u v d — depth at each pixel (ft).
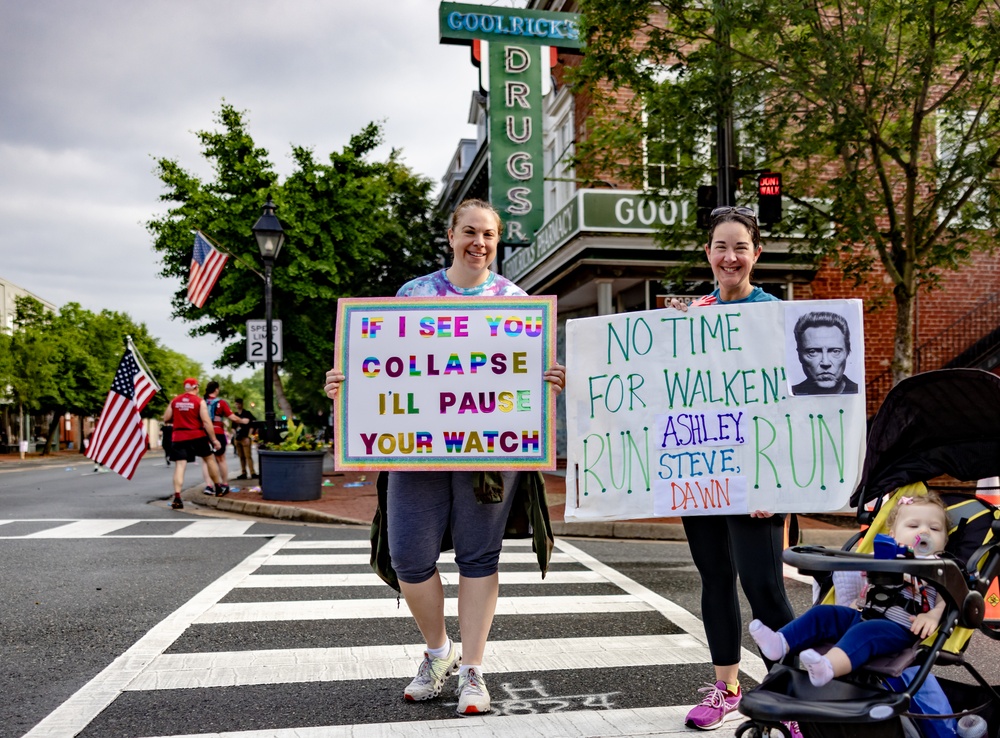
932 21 26.37
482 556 10.75
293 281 69.51
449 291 11.56
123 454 37.06
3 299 178.91
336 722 10.21
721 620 10.20
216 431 42.68
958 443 9.60
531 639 14.38
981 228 31.19
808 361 10.37
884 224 41.75
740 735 7.77
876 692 6.85
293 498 37.27
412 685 11.09
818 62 28.07
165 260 70.85
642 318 10.96
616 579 20.27
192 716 10.39
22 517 33.12
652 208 43.98
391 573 11.51
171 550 24.23
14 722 10.18
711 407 10.57
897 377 29.73
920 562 7.15
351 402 11.06
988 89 27.73
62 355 154.51
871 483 9.93
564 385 11.20
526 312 11.21
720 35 28.81
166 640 14.10
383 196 77.71
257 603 17.13
